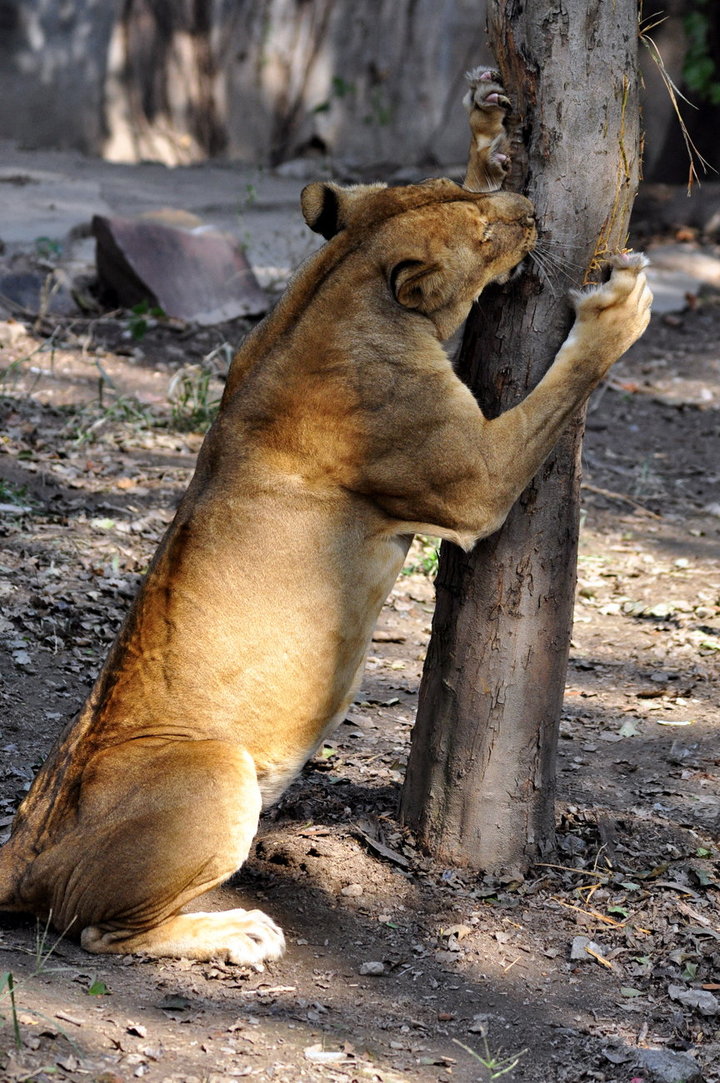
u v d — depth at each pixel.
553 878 9.18
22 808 8.18
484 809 9.12
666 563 16.59
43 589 13.23
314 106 34.12
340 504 8.09
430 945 8.41
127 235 22.94
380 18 33.56
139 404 19.39
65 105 33.78
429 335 8.00
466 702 9.00
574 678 13.27
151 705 8.02
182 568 8.09
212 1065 6.56
